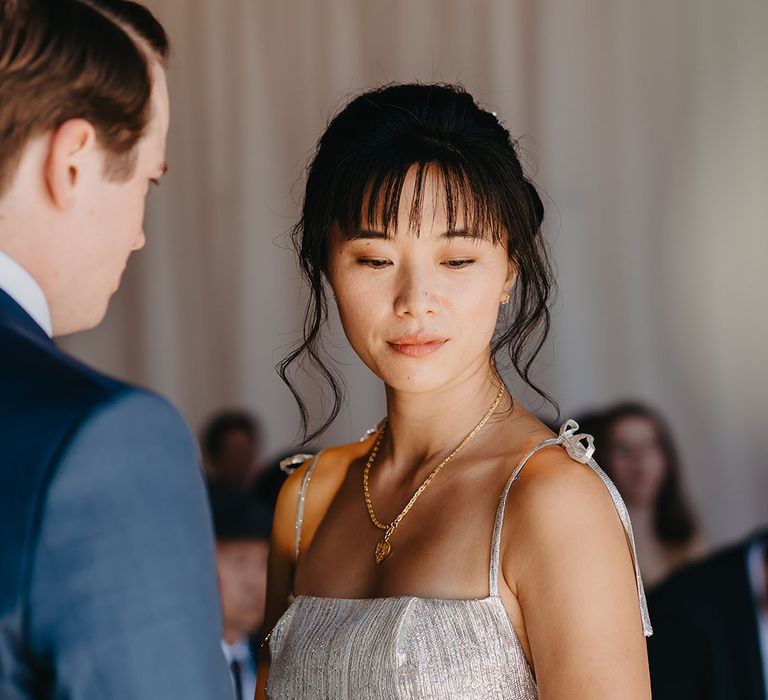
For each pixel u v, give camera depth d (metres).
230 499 4.09
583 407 6.10
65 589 1.35
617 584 1.78
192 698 1.38
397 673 1.82
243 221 6.60
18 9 1.49
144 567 1.38
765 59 6.05
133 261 6.70
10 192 1.51
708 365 6.07
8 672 1.37
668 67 6.12
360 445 2.26
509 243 2.02
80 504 1.37
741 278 6.07
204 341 6.66
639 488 5.16
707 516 6.02
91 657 1.35
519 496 1.85
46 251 1.54
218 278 6.63
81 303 1.60
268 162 6.57
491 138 1.98
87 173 1.53
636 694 1.75
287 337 6.56
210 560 1.46
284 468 2.33
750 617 4.17
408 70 6.37
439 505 1.97
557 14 6.18
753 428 6.03
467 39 6.29
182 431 1.47
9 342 1.46
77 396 1.41
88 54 1.52
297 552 2.22
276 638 2.05
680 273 6.12
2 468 1.38
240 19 6.55
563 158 6.19
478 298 1.95
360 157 1.95
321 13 6.48
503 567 1.85
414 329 1.93
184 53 6.61
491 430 2.02
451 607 1.86
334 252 2.01
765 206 6.05
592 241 6.17
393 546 2.00
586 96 6.19
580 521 1.80
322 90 6.49
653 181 6.14
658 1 6.12
